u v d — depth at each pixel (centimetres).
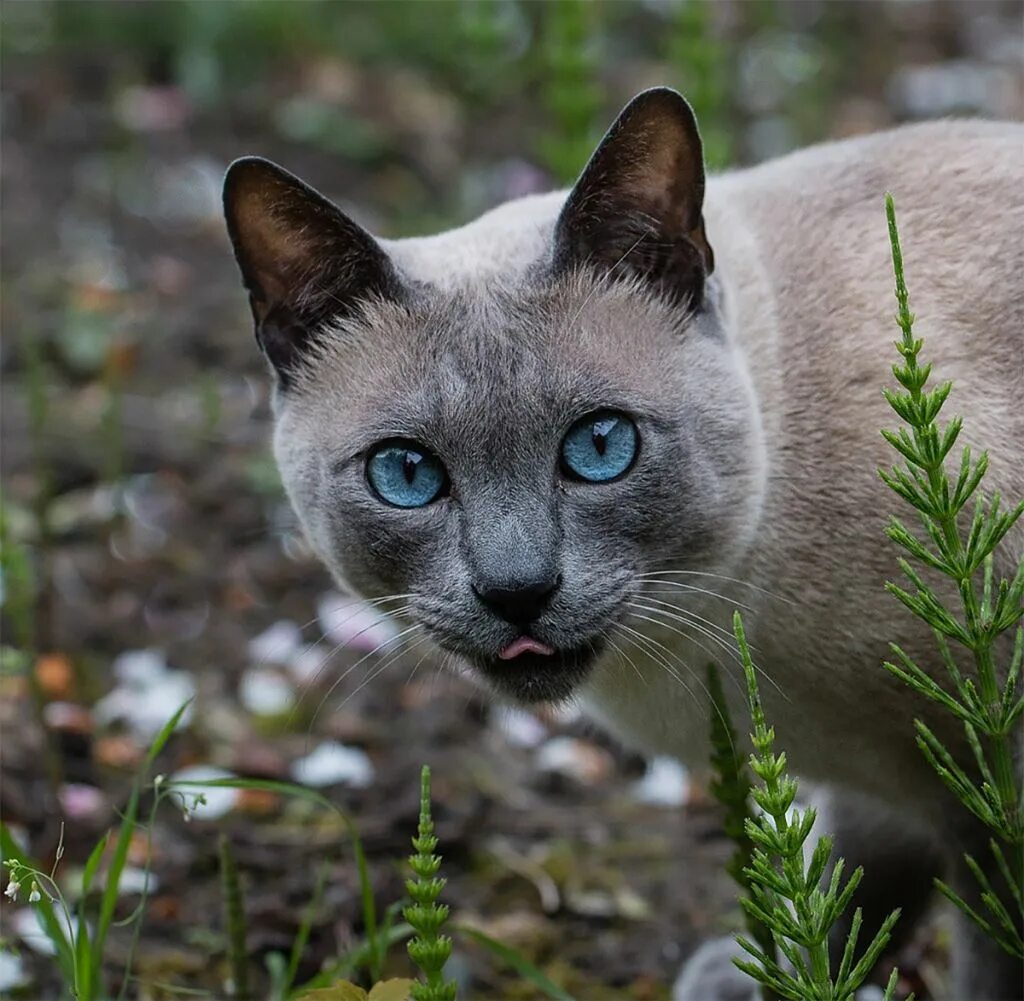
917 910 421
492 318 345
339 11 978
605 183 348
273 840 472
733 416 347
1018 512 287
